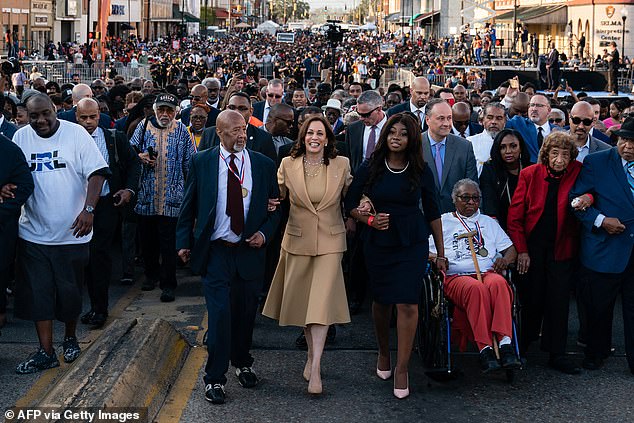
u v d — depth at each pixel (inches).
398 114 273.9
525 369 303.1
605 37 1873.8
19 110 432.1
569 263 301.3
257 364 303.0
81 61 1883.6
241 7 7071.9
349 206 279.4
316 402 269.4
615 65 1342.3
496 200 323.0
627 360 300.7
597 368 303.6
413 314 272.2
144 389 265.0
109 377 259.8
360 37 4547.2
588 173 297.6
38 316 287.9
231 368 299.0
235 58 2337.6
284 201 292.8
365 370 299.1
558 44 2187.5
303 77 1609.3
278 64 1861.5
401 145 270.8
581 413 264.4
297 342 321.4
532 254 301.7
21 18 2385.6
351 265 363.3
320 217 277.6
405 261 271.3
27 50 2324.1
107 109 541.0
